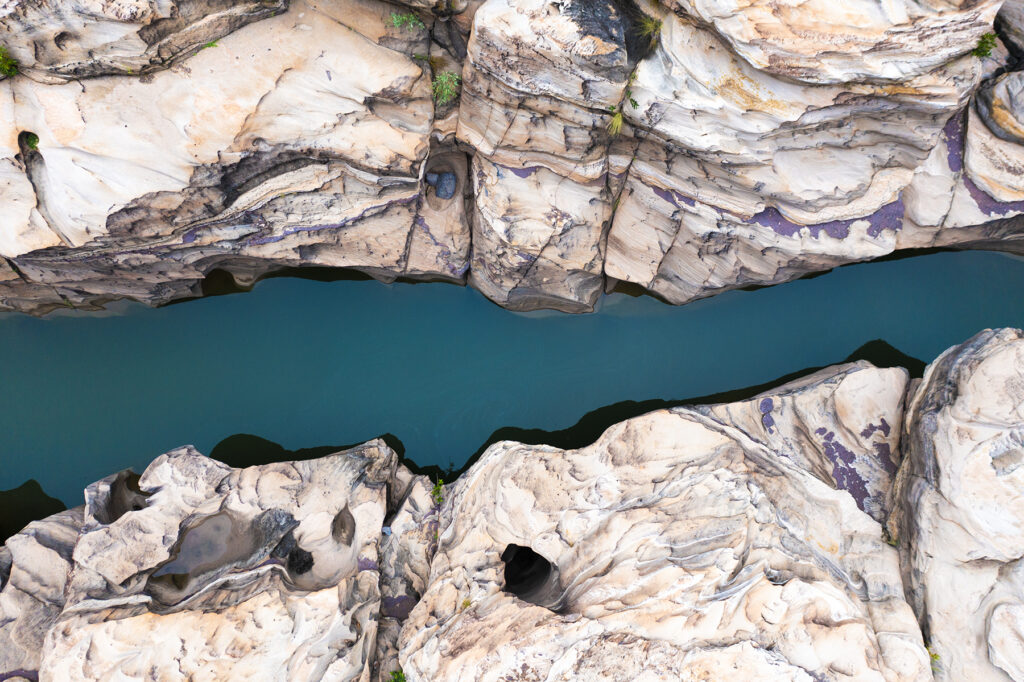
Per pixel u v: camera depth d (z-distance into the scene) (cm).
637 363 982
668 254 907
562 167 815
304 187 809
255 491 812
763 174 793
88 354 972
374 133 762
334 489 830
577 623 659
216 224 826
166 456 834
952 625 659
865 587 698
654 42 711
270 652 692
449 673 661
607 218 881
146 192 755
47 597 768
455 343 986
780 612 638
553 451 816
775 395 832
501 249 860
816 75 692
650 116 754
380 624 785
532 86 732
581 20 690
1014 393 664
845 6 662
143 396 971
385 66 738
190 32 689
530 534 751
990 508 646
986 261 954
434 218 894
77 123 710
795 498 745
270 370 978
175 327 979
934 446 695
